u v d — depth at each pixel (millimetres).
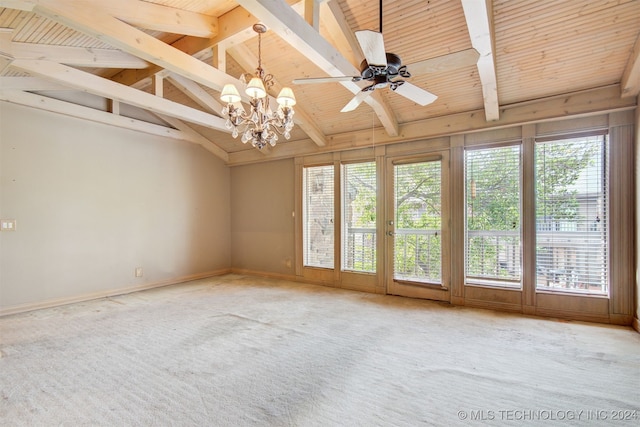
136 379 2311
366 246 4973
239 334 3172
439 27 3094
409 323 3479
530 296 3750
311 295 4703
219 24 3328
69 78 3227
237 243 6566
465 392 2129
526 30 2947
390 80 2447
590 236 3506
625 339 2973
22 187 3918
